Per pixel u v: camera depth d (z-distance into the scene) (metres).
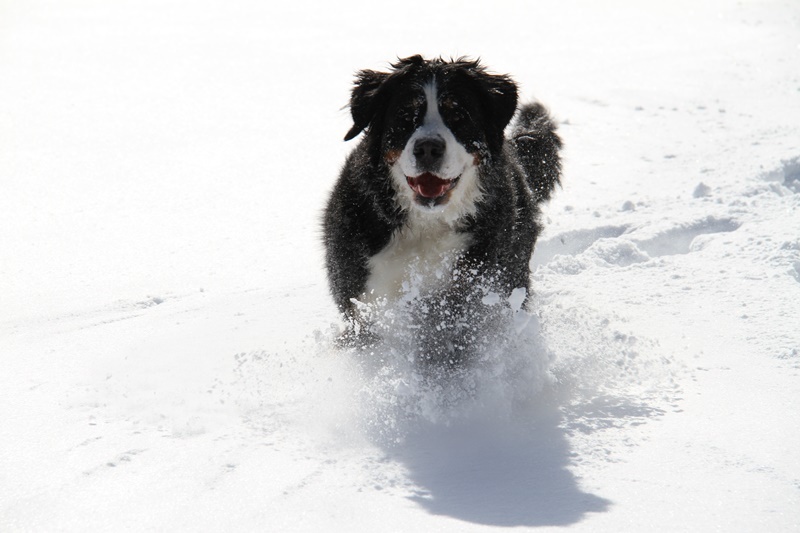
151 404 6.29
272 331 7.90
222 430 5.83
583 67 23.56
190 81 21.16
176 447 5.53
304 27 30.50
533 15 35.47
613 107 18.98
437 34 29.09
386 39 27.67
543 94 20.09
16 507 4.75
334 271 7.05
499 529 4.45
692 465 5.26
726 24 33.47
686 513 4.64
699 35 30.30
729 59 25.02
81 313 8.58
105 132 16.55
